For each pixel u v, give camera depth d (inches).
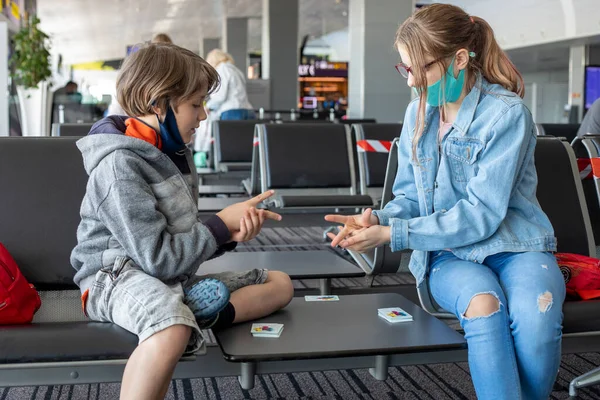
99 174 66.3
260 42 1485.0
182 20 1037.2
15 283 64.6
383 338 62.7
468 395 93.7
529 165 75.5
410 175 79.7
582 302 71.2
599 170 99.7
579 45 677.3
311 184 164.7
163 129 70.0
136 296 60.3
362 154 172.2
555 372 64.9
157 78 68.1
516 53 765.3
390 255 95.6
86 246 68.4
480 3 770.8
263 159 163.6
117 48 1396.4
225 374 65.9
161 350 56.6
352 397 93.0
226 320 66.3
